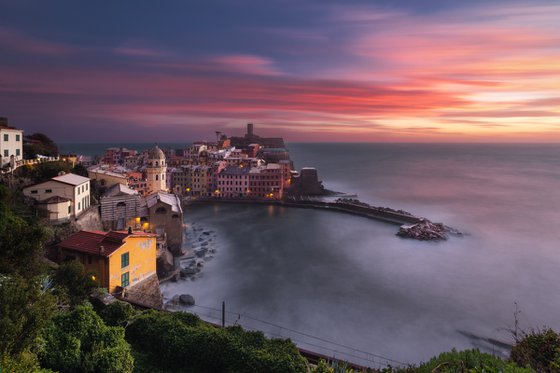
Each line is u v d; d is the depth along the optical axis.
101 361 20.73
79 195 68.81
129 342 26.84
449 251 98.69
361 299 68.25
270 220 135.00
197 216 139.12
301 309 63.56
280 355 23.12
